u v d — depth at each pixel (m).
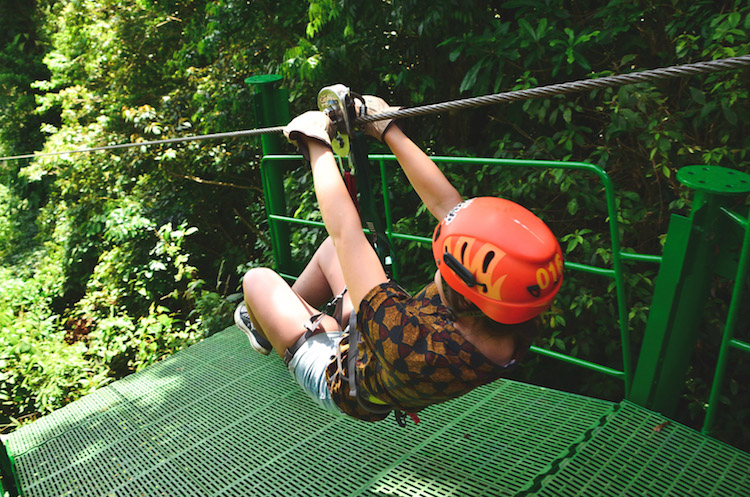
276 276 2.38
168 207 9.17
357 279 1.47
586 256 3.89
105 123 9.38
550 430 2.48
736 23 3.28
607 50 4.27
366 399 1.68
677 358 2.47
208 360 3.68
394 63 5.48
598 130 4.55
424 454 2.45
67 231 9.71
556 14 3.99
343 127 1.72
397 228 4.87
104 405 3.30
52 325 7.66
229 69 7.73
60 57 11.54
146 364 6.64
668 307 2.36
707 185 2.17
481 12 4.47
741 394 3.96
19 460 2.87
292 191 5.96
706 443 2.27
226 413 3.02
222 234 10.12
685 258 2.27
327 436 2.69
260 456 2.62
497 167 4.36
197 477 2.53
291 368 2.26
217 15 7.31
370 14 4.96
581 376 4.45
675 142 3.86
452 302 1.36
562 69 4.40
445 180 1.76
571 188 3.97
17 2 14.87
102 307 8.47
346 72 5.89
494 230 1.26
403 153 1.77
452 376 1.37
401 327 1.39
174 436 2.89
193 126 8.86
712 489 2.04
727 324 2.21
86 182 9.32
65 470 2.74
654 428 2.37
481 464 2.32
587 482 2.12
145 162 9.12
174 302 8.80
